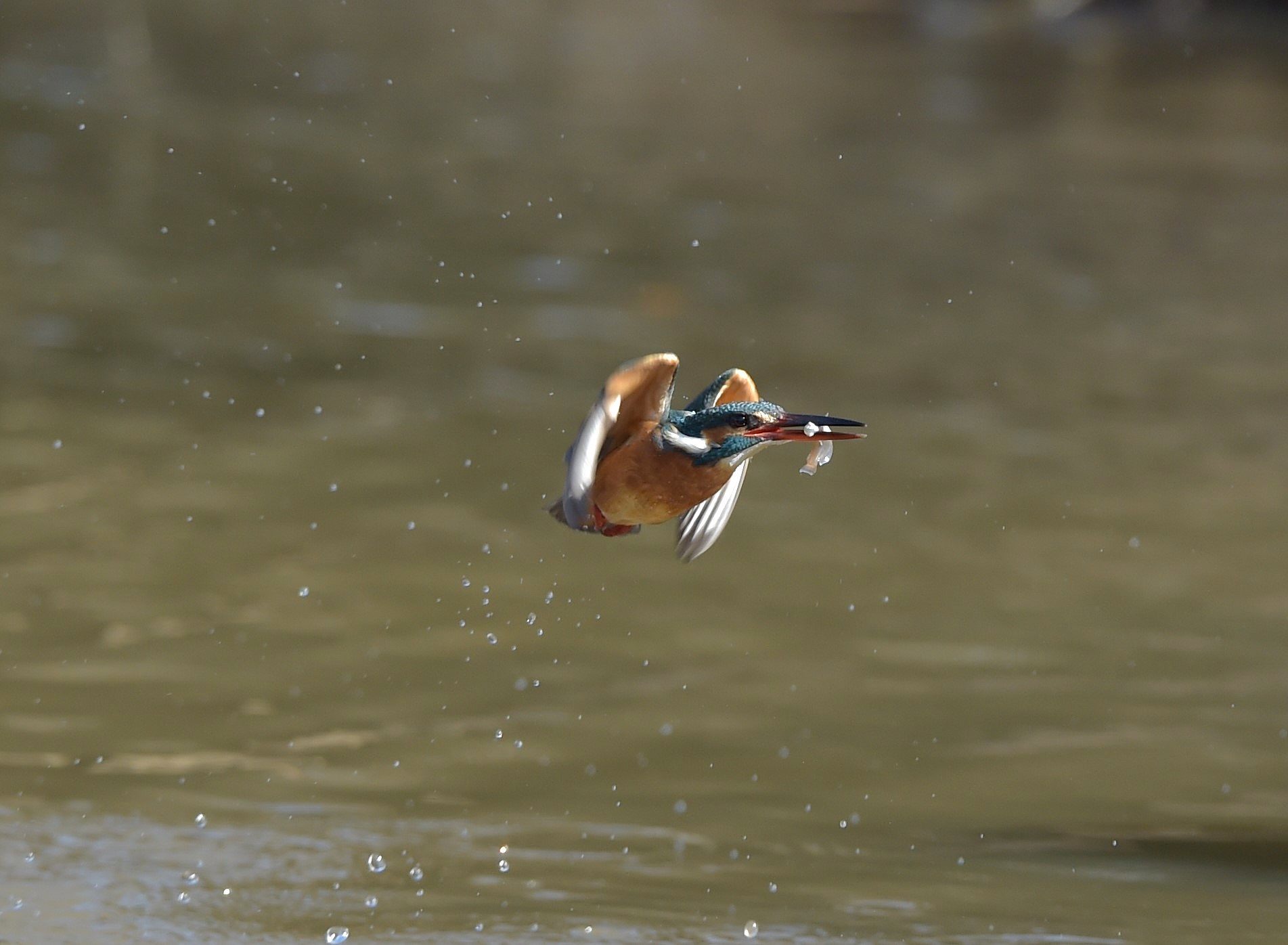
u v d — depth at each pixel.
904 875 7.72
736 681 9.93
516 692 9.67
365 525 12.03
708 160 28.30
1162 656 10.49
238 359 15.82
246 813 8.15
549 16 49.62
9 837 7.79
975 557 12.06
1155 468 14.19
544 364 16.23
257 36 39.78
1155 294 20.83
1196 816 8.44
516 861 7.77
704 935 7.09
